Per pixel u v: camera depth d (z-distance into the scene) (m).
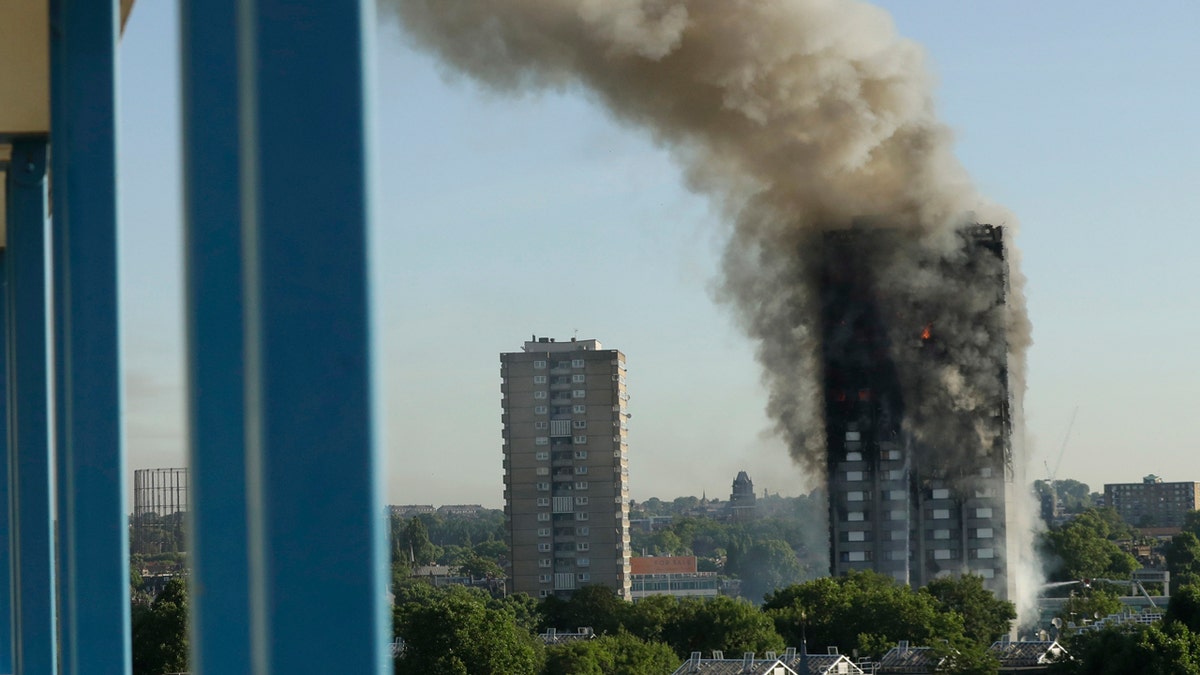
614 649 112.31
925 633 117.56
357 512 4.08
